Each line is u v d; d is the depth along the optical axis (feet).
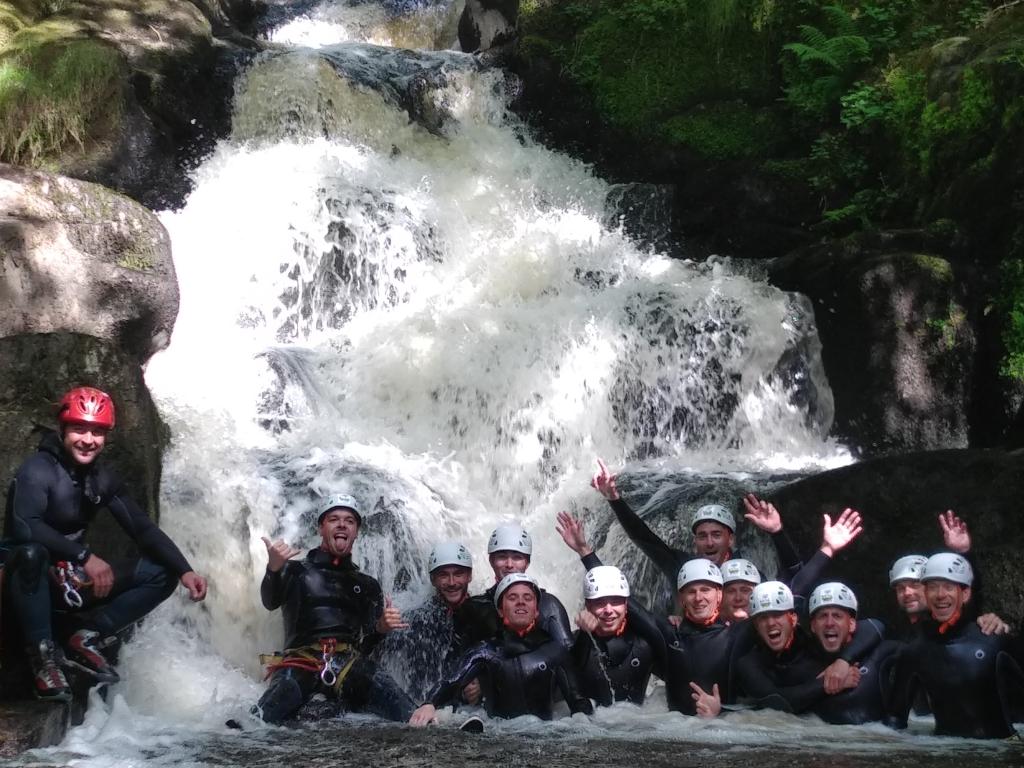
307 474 30.60
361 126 49.78
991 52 39.93
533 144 50.96
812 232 44.93
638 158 49.19
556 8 52.65
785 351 39.22
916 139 41.93
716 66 49.62
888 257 37.83
